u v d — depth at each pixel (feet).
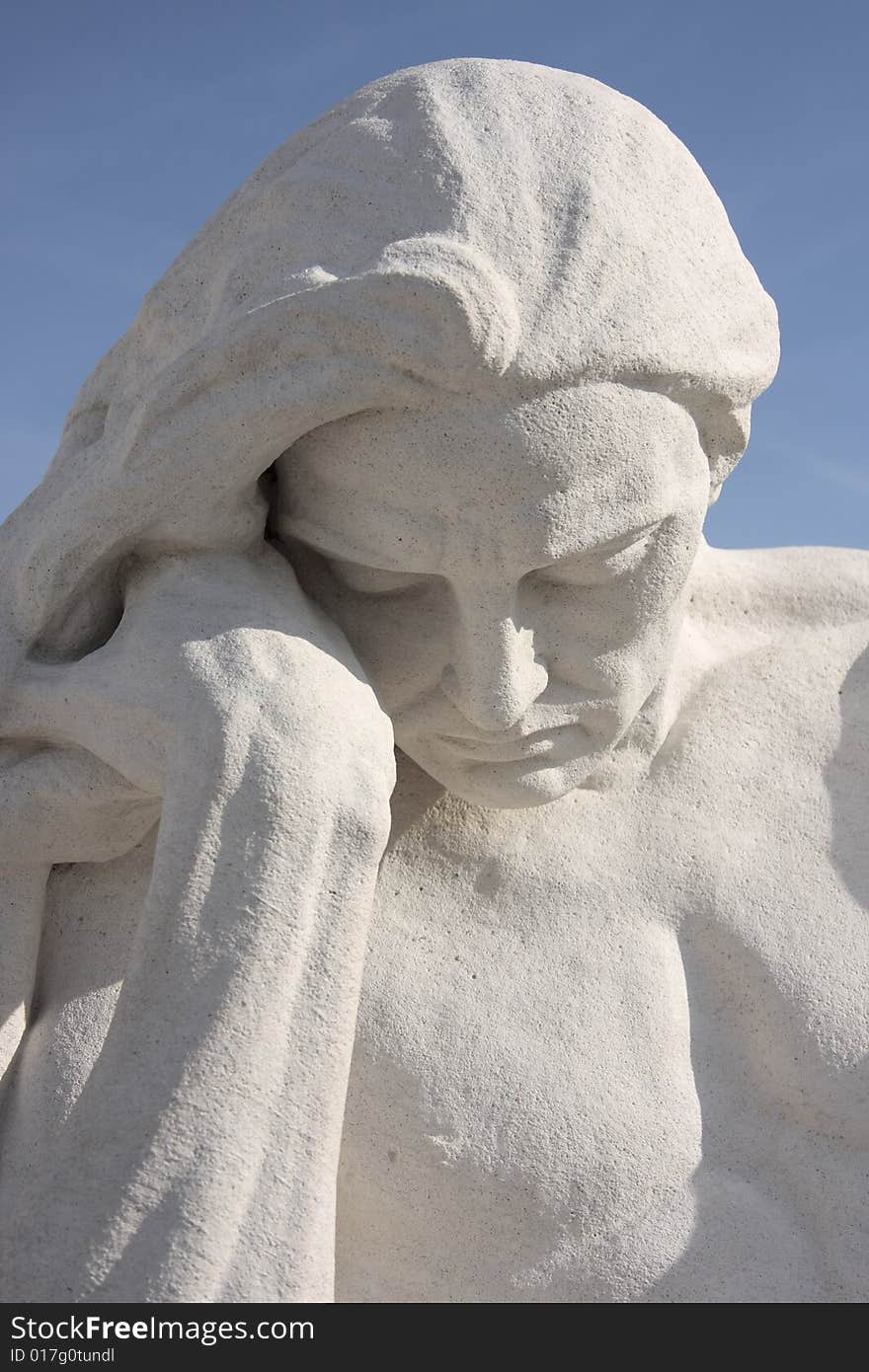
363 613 6.43
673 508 6.12
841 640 8.05
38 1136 6.59
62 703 6.35
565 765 6.79
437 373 5.59
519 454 5.68
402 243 5.70
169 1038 5.58
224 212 6.52
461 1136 6.75
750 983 7.13
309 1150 5.65
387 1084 6.84
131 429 6.09
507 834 7.32
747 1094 7.06
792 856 7.34
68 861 7.00
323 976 5.70
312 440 5.96
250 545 6.36
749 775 7.52
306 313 5.67
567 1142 6.72
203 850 5.67
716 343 6.07
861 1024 6.97
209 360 5.85
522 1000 6.97
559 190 5.89
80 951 7.01
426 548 5.94
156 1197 5.46
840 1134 6.97
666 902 7.25
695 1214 6.77
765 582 8.28
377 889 7.23
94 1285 5.39
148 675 6.03
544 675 6.37
